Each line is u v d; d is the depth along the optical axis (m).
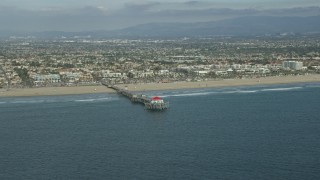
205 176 170.25
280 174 171.00
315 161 185.12
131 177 171.25
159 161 188.88
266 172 173.25
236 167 179.38
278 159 188.25
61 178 171.88
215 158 191.00
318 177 167.50
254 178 167.38
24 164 189.38
